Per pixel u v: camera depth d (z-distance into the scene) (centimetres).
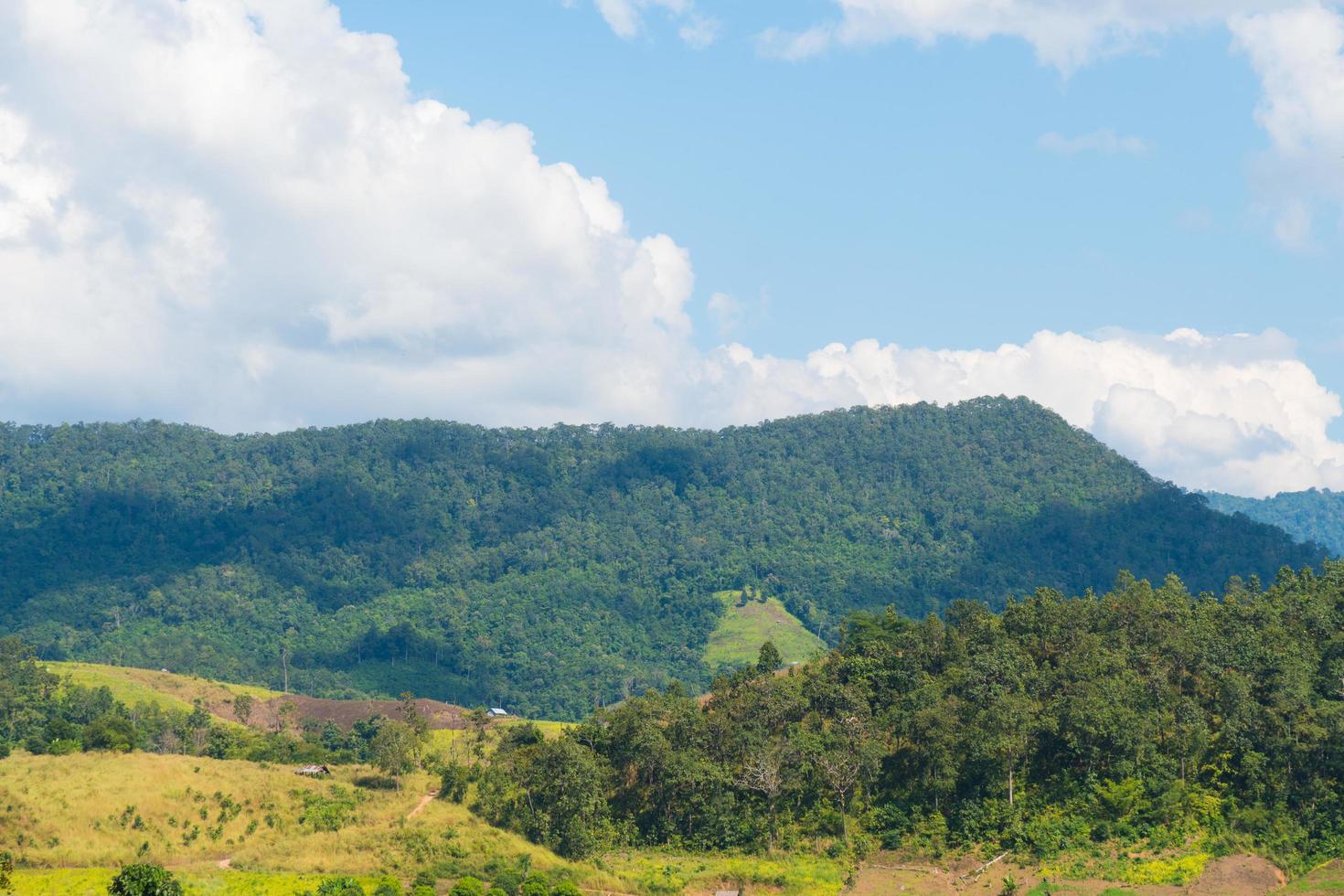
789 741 13775
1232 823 11775
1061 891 11038
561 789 13188
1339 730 11906
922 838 12662
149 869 8338
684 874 12319
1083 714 12556
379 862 11919
